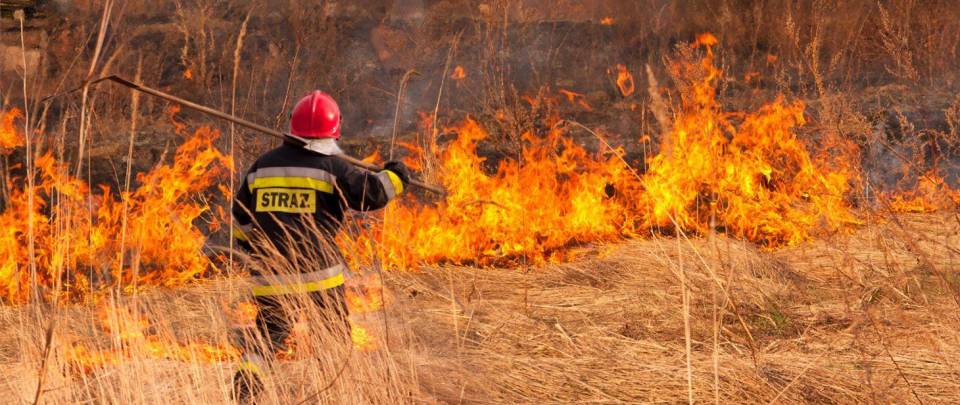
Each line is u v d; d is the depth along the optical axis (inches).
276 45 385.7
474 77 385.4
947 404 142.3
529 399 150.9
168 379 142.4
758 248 255.6
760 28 413.7
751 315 195.6
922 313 184.5
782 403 145.8
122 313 145.1
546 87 368.2
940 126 301.9
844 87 347.9
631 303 208.2
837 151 273.6
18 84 307.4
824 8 391.5
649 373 160.7
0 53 321.4
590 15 445.4
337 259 146.9
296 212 146.5
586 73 393.4
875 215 228.8
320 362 137.8
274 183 147.9
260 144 308.3
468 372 153.8
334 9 409.1
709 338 182.9
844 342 174.1
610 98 370.3
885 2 391.9
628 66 398.6
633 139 319.6
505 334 186.4
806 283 217.9
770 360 163.9
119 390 136.9
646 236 284.5
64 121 172.7
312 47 386.0
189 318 188.4
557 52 400.2
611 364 166.4
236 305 179.0
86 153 280.7
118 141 295.4
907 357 162.9
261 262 146.3
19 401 136.4
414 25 411.2
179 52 369.7
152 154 293.0
